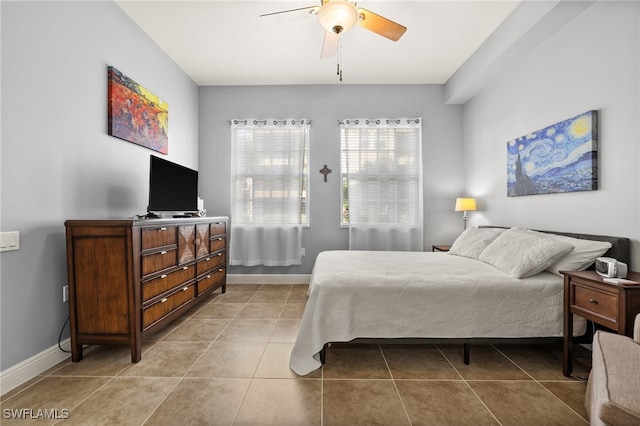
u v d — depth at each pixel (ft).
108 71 8.17
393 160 13.82
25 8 5.91
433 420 4.87
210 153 14.01
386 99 13.93
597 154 7.13
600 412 3.16
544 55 8.83
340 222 14.02
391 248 13.78
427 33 9.89
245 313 9.91
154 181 8.45
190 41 10.36
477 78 11.19
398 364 6.72
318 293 6.61
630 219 6.40
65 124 6.84
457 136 13.96
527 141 9.46
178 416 4.92
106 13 8.10
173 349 7.32
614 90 6.72
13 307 5.76
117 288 6.57
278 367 6.49
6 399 5.32
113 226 6.53
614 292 5.00
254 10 8.79
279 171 13.80
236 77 13.14
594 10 7.18
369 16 6.97
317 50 10.95
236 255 13.80
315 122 13.97
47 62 6.39
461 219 13.97
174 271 8.38
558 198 8.36
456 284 6.55
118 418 4.86
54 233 6.59
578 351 7.27
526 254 7.06
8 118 5.62
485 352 7.33
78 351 6.68
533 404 5.29
